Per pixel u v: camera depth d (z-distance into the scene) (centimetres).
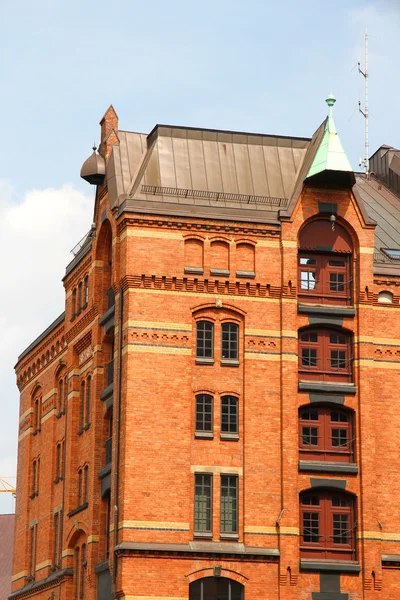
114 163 10225
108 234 10406
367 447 9662
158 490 9262
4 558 17488
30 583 11900
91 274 10612
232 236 9775
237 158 10312
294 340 9712
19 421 13012
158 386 9419
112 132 10562
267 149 10425
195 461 9388
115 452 9450
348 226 10012
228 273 9694
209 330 9644
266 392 9606
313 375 9794
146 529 9175
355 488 9606
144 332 9475
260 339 9681
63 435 11338
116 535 9288
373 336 9906
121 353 9581
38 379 12375
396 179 11756
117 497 9369
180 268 9612
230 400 9562
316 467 9556
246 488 9412
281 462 9500
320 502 9581
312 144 10456
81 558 10456
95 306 10406
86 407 10688
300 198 9931
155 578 9112
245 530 9338
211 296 9650
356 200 10019
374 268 10012
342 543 9538
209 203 9962
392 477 9744
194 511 9325
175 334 9519
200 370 9550
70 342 11175
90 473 10275
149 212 9631
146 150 10425
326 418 9744
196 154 10250
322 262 9994
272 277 9775
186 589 9150
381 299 10019
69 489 10769
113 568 9269
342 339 9906
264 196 10119
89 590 9962
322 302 9919
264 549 9319
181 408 9419
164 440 9344
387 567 9550
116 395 9544
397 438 9819
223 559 9250
